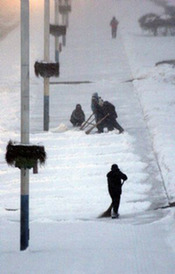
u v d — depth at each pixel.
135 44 119.12
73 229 41.69
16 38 126.69
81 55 109.88
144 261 33.00
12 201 50.25
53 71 67.38
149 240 38.12
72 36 126.94
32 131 68.19
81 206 48.56
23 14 36.84
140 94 81.75
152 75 91.56
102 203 49.09
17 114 76.94
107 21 144.38
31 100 83.12
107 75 95.12
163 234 39.75
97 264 32.53
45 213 47.28
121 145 61.66
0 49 117.56
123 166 56.47
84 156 59.03
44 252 35.47
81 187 52.34
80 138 63.50
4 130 69.06
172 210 46.28
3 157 60.66
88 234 40.19
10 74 98.75
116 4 165.88
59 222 44.25
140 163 57.09
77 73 96.88
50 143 62.34
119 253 34.72
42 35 124.81
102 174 54.94
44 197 50.59
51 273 31.11
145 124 69.62
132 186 52.19
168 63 98.81
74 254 34.75
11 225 43.78
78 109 69.75
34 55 108.19
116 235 39.66
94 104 66.25
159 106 74.94
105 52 112.19
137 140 63.78
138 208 47.88
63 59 107.00
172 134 63.69
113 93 84.38
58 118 74.25
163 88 84.38
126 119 71.94
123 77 93.25
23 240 36.31
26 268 32.16
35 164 36.22
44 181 53.53
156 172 55.19
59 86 88.88
